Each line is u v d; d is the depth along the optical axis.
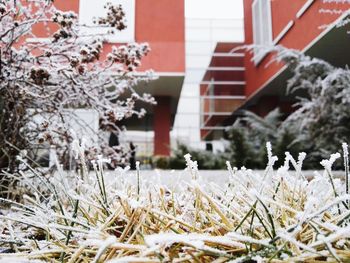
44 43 2.87
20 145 2.91
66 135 3.02
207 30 17.25
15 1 2.63
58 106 3.12
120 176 1.58
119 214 1.16
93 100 3.23
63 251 1.04
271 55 12.32
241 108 16.69
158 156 11.79
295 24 10.02
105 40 3.33
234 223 1.21
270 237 1.00
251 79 15.12
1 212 1.90
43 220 1.28
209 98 17.00
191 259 0.94
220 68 17.09
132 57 3.06
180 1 10.36
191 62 17.23
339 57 9.73
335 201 0.89
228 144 11.41
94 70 3.34
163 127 13.12
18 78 2.76
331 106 7.25
